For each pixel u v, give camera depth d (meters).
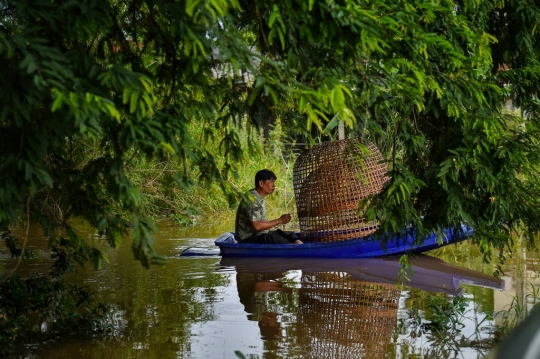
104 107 3.09
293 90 3.23
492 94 5.13
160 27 4.15
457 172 5.02
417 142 4.99
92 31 3.36
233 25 3.49
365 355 5.20
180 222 13.30
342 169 9.48
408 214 4.95
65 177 4.10
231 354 5.18
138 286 7.65
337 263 9.16
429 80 4.33
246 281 7.98
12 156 3.34
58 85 3.04
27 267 8.46
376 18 3.40
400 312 6.52
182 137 3.74
